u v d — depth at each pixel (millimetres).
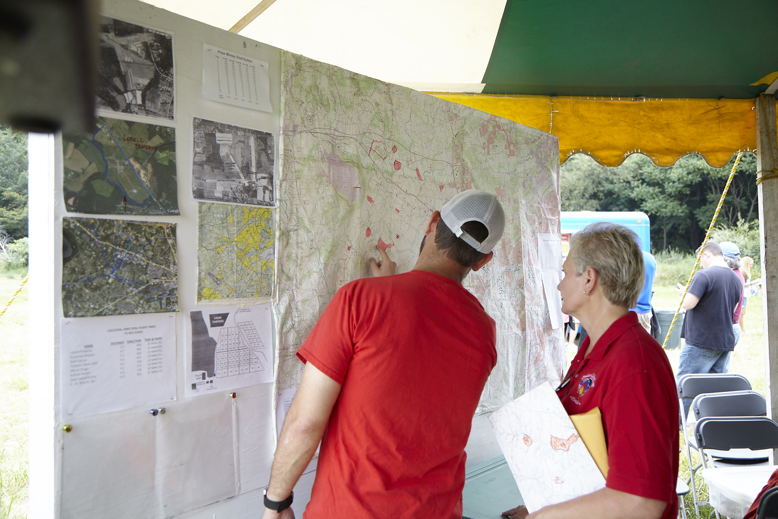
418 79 3455
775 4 2713
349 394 1377
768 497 1833
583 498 1340
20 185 9539
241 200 1624
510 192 2775
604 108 3592
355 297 1389
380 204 2068
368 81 2031
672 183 19328
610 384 1380
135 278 1391
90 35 262
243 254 1628
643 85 3467
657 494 1250
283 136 1735
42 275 1282
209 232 1545
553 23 2881
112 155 1354
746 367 9320
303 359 1427
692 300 4891
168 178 1458
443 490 1458
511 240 2766
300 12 2828
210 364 1544
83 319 1305
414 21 2910
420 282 1472
